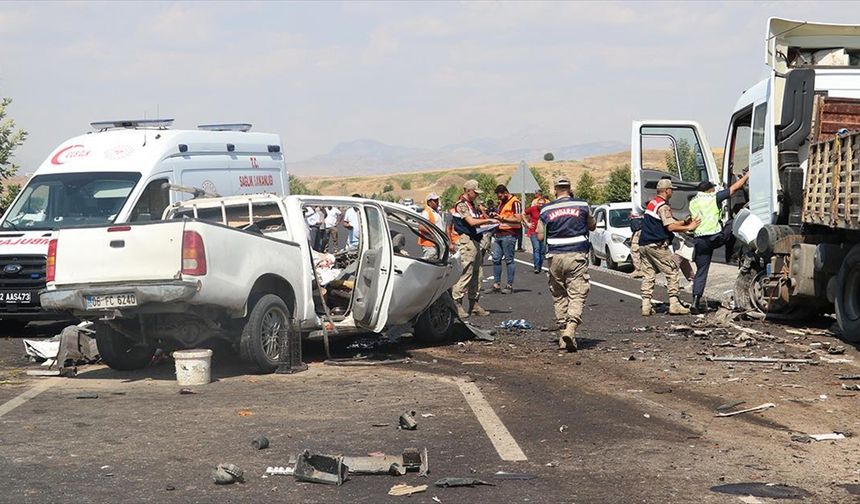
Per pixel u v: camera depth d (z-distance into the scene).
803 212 15.06
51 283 11.21
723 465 7.27
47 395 10.29
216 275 11.02
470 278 17.28
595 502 6.38
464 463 7.35
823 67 15.97
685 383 10.57
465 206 17.20
